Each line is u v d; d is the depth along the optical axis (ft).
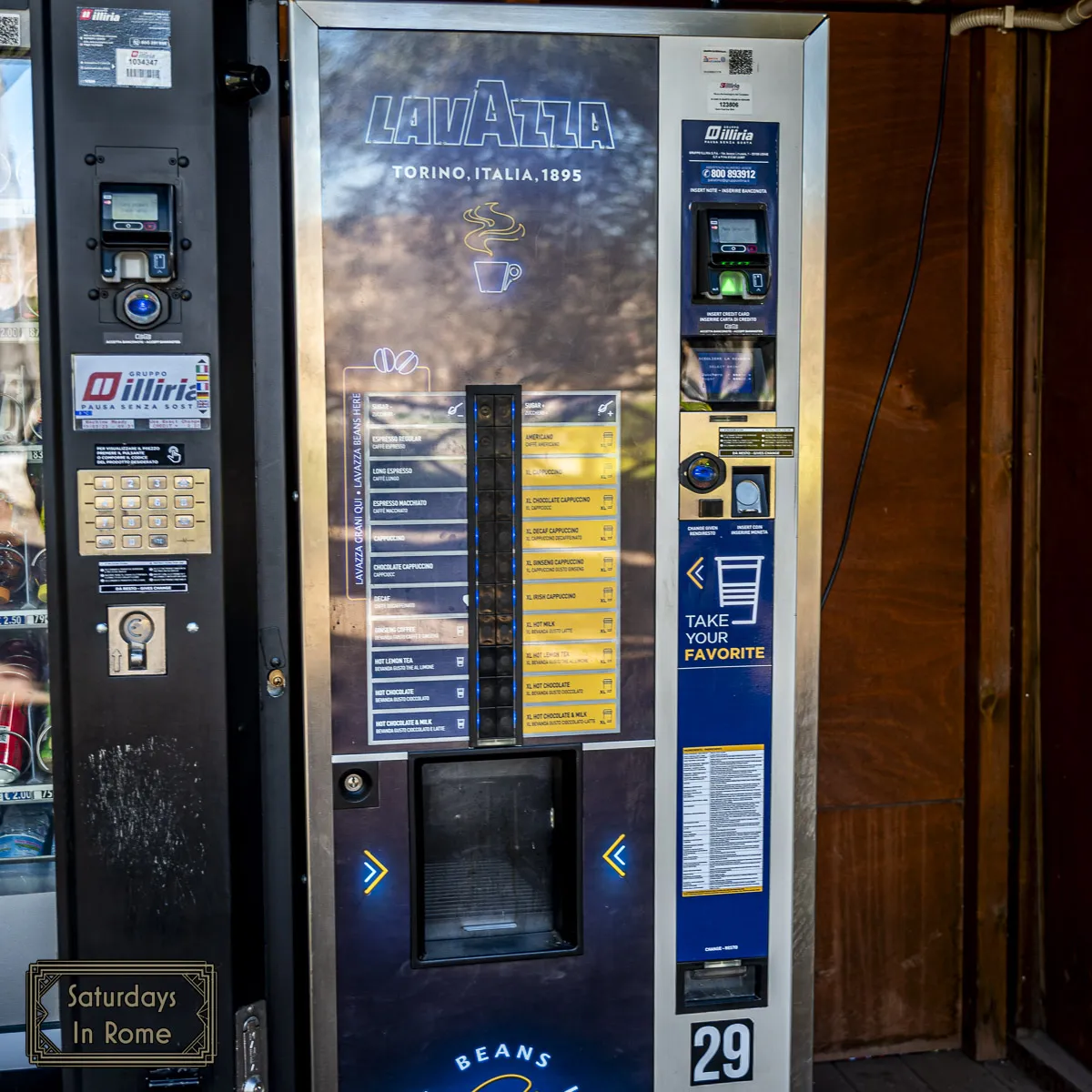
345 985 5.55
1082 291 7.23
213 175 5.10
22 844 6.29
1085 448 7.25
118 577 5.16
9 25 5.28
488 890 5.80
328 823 5.47
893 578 8.04
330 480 5.35
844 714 8.05
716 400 5.64
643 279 5.53
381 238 5.32
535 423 5.48
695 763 5.75
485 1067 5.70
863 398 7.89
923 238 7.83
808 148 5.61
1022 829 7.92
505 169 5.39
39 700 6.30
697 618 5.70
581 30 5.41
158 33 5.05
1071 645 7.44
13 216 5.91
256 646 5.49
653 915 5.78
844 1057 8.16
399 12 5.27
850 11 7.64
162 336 5.12
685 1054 5.88
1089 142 7.14
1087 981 7.45
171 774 5.24
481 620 5.50
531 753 5.60
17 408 6.29
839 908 8.16
